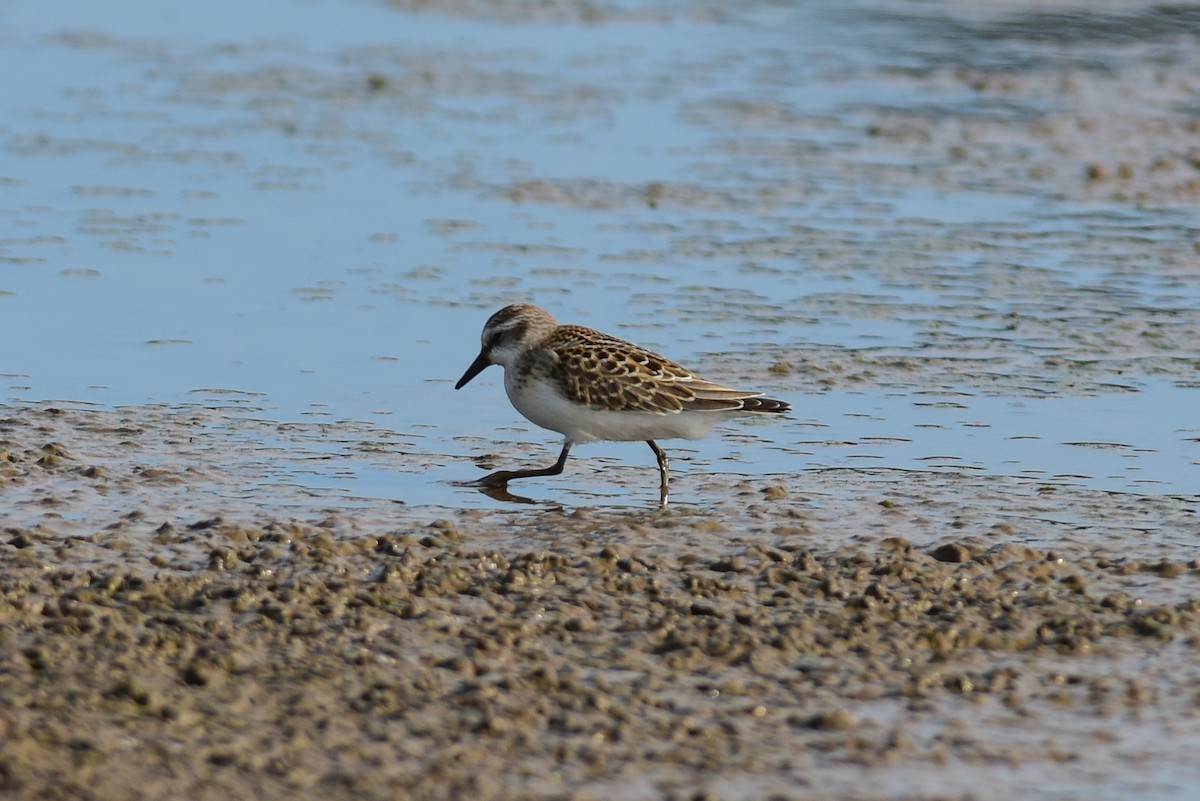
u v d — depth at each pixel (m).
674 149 27.03
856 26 37.16
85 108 28.75
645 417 13.57
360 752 8.62
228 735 8.71
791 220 23.08
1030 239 22.39
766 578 11.47
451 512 13.07
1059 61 33.56
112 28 35.81
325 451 14.55
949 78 32.28
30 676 9.23
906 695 9.70
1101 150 27.30
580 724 9.05
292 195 23.72
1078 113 29.56
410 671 9.66
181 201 23.19
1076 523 13.08
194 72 31.98
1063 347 18.03
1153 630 10.67
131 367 16.67
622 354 13.68
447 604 10.74
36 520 12.30
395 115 29.05
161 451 14.24
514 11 38.72
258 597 10.64
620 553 11.79
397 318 18.58
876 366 17.28
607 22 37.78
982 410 16.06
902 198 24.38
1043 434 15.41
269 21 37.28
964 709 9.54
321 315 18.61
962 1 39.41
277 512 12.83
